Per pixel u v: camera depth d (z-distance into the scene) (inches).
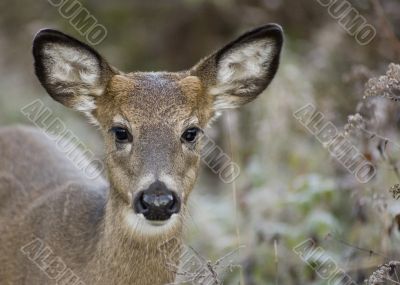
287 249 515.5
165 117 426.0
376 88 428.1
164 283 431.5
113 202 431.2
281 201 546.6
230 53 459.2
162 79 443.2
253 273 511.5
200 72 457.1
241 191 573.3
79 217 463.5
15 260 478.6
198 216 577.6
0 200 507.8
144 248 426.6
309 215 533.6
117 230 428.8
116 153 427.5
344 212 542.3
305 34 735.7
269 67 466.9
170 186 405.7
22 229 483.5
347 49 654.5
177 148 421.1
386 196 494.6
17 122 735.1
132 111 427.2
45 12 802.8
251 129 629.3
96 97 447.5
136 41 815.1
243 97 468.8
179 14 815.1
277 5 746.8
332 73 645.9
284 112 611.2
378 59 633.0
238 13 790.5
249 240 529.7
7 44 799.7
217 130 620.4
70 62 450.0
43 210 482.0
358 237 500.7
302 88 616.4
